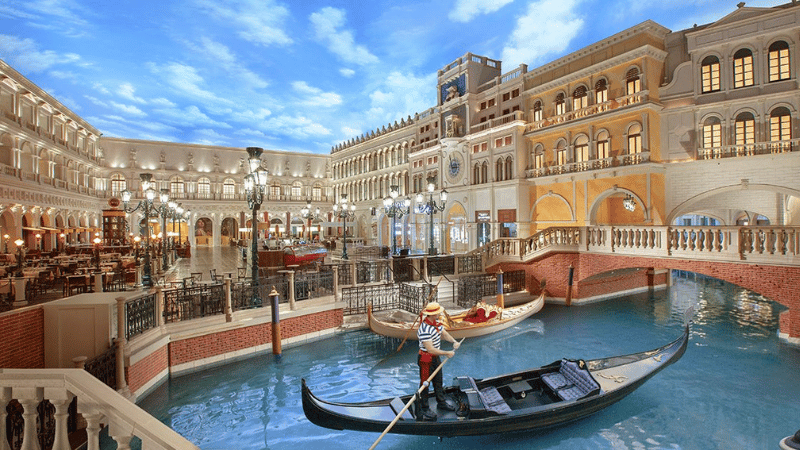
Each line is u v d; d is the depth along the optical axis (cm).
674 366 1143
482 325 1366
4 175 2511
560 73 2550
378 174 4491
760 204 1975
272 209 5888
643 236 1592
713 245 1404
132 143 5147
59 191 3391
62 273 1538
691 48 2009
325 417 715
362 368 1176
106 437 775
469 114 3114
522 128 2709
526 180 2694
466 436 805
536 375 890
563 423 859
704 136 1978
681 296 2091
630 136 2167
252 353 1270
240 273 2123
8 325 831
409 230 3866
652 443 785
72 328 916
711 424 846
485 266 2123
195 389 1039
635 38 2136
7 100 2745
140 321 1042
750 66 1850
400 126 4069
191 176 5444
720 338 1376
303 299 1468
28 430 357
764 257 1287
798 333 1256
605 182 2255
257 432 848
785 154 1706
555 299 1911
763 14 1789
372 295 1645
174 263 2639
